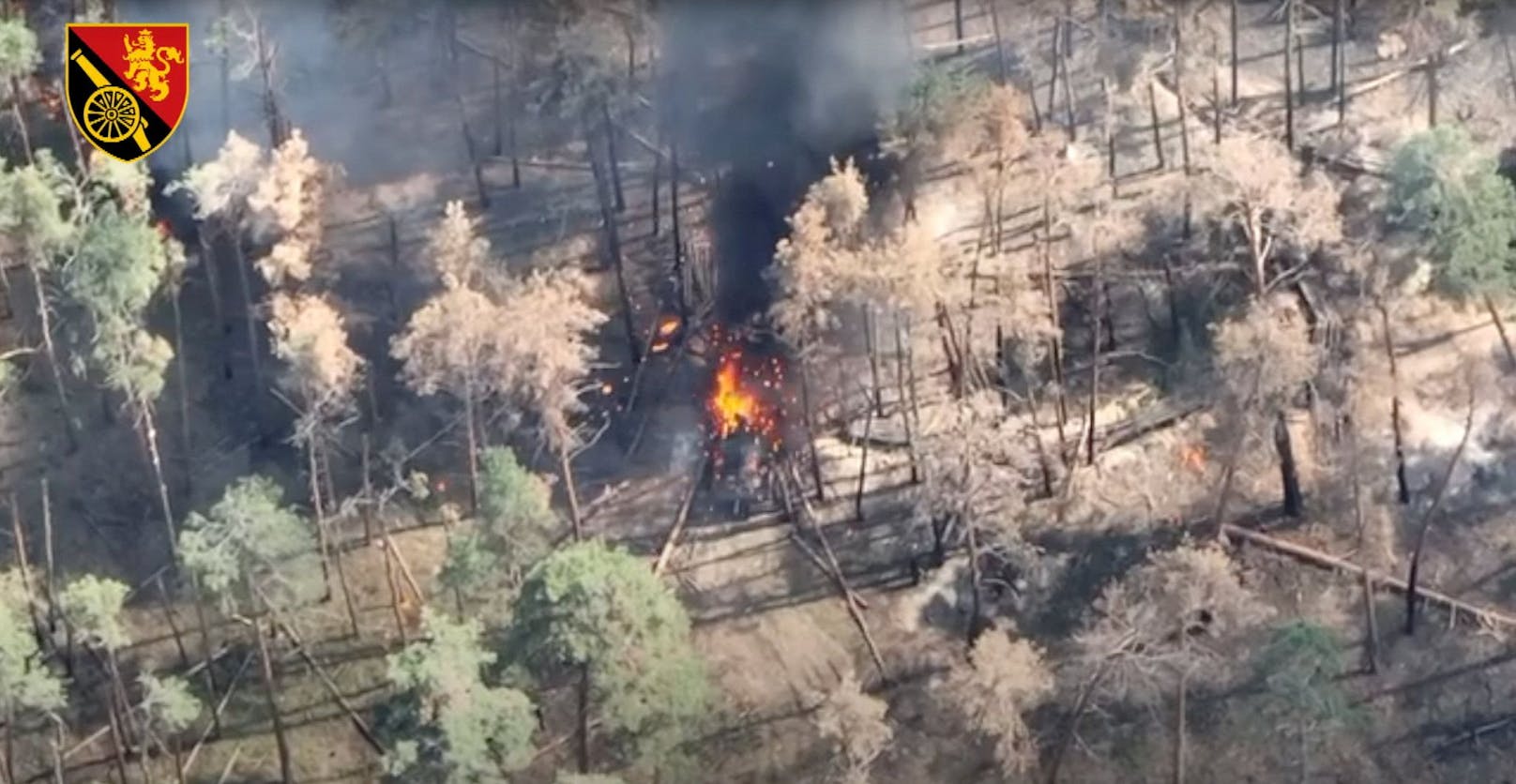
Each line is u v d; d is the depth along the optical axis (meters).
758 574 101.00
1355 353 101.94
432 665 86.75
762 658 98.44
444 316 95.19
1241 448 98.62
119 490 103.69
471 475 100.94
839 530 102.00
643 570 89.94
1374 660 98.00
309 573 95.06
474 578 94.25
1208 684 95.56
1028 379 103.25
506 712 87.62
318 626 99.38
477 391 97.88
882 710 91.38
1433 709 97.12
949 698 95.62
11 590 97.12
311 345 95.25
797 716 96.75
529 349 94.69
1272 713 92.25
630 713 88.88
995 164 103.25
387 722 88.31
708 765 95.38
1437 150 97.75
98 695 98.25
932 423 102.25
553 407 96.31
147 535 102.44
